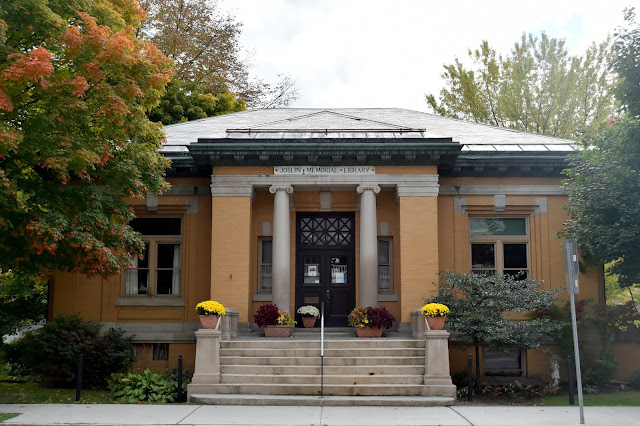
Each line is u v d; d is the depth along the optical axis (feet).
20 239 42.68
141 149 49.08
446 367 46.26
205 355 46.70
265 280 63.41
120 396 48.11
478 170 61.36
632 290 89.30
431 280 56.90
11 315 66.23
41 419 37.04
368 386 45.19
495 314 50.52
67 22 43.75
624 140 48.49
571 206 59.31
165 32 119.75
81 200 45.09
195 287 61.72
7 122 41.16
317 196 63.21
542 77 128.77
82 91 40.60
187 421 37.06
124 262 46.83
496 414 39.99
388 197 63.16
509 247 63.05
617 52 49.93
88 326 56.29
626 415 39.65
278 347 50.37
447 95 137.18
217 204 58.29
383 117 74.64
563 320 55.16
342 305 63.41
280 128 62.64
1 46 39.52
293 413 39.96
